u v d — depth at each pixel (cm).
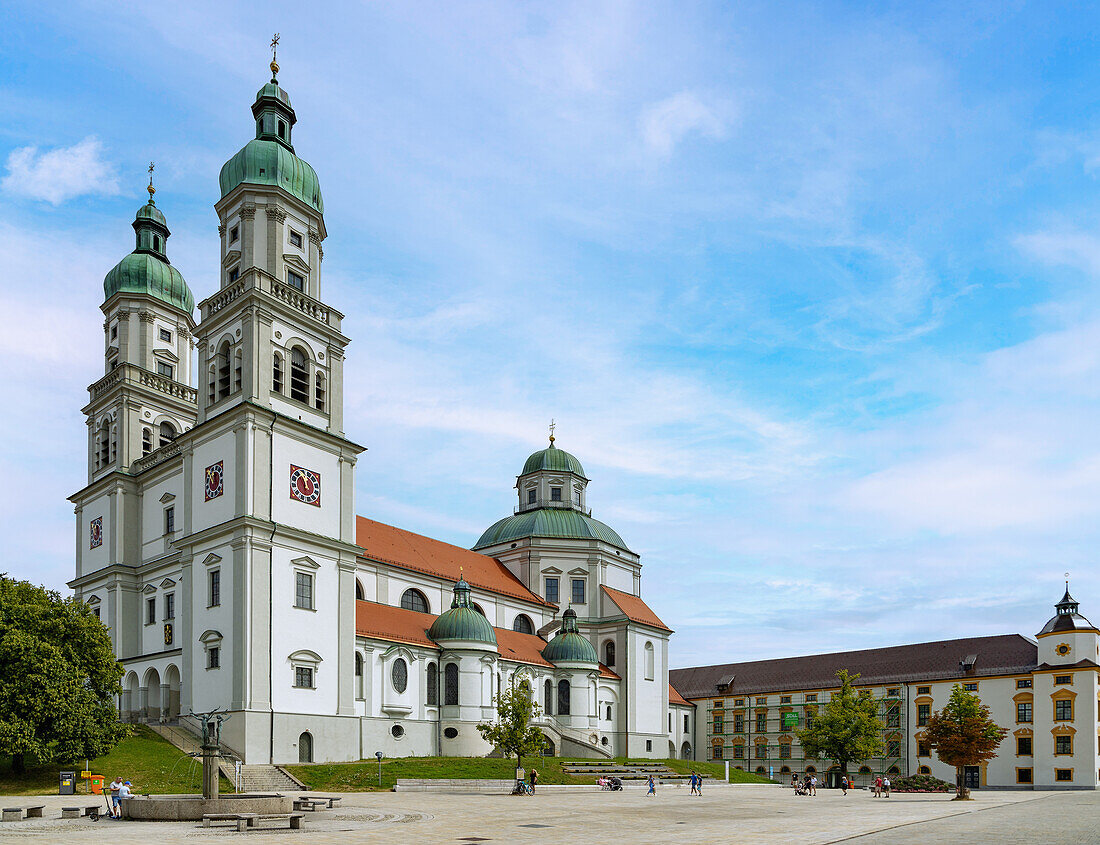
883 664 12338
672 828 3638
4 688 5200
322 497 6856
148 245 8631
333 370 7212
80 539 8131
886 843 3098
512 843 2964
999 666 11112
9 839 3011
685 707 13150
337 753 6512
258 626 6122
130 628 7375
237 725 5916
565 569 10556
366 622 7525
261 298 6638
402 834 3225
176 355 8431
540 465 11375
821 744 9712
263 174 7081
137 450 7919
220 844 2864
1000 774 10744
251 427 6388
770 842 3091
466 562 9831
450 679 7919
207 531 6444
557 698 9331
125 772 5509
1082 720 10212
